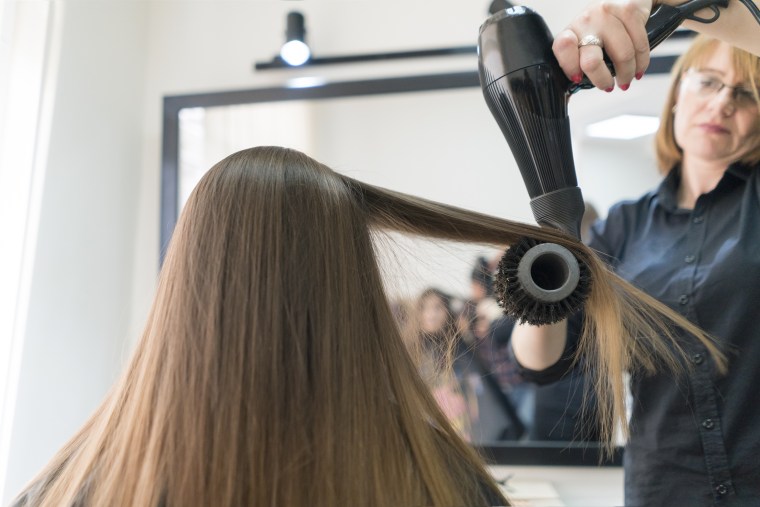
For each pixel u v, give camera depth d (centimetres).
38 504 44
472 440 100
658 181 101
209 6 121
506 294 40
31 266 86
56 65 92
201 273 42
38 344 87
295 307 41
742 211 66
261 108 114
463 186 108
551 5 111
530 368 68
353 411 40
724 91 76
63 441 93
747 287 62
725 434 63
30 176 89
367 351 43
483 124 109
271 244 42
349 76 115
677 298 67
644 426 68
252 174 44
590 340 52
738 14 47
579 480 100
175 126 115
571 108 105
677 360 64
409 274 78
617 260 78
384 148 110
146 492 38
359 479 39
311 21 119
